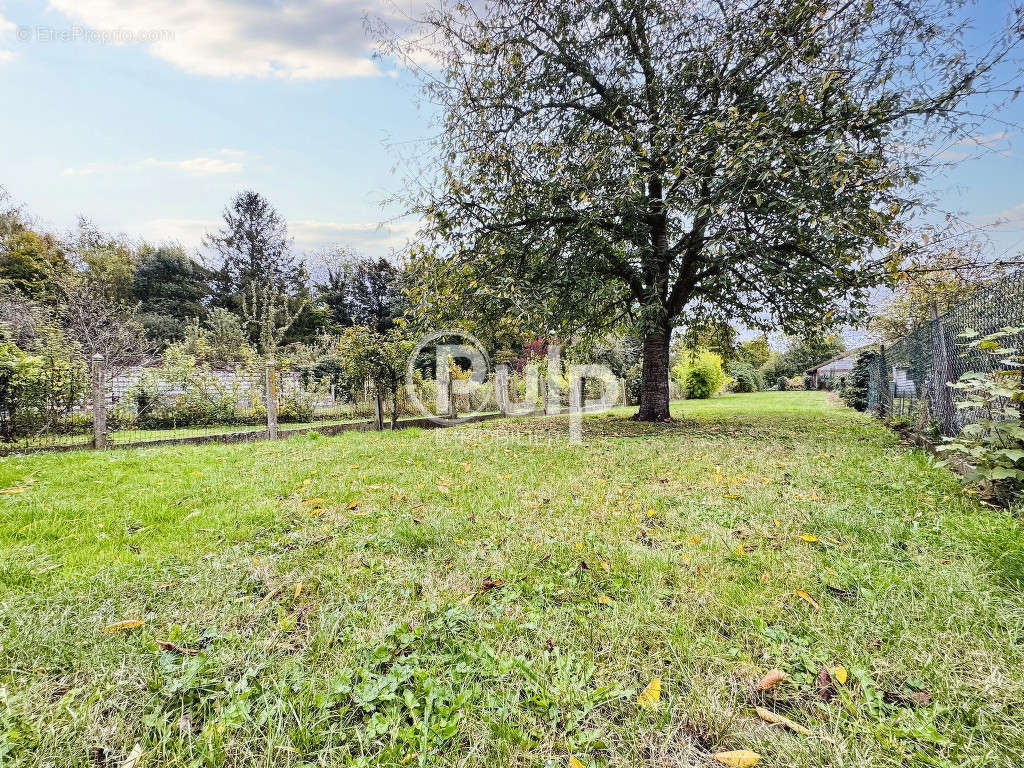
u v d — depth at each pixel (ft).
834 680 5.10
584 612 6.64
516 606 6.80
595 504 11.89
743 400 64.75
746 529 9.77
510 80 27.40
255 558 8.56
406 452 20.45
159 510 11.36
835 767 4.07
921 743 4.30
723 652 5.64
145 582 7.57
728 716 4.66
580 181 26.12
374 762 4.20
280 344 88.17
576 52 28.63
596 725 4.63
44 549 8.96
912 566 7.67
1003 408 12.78
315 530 10.12
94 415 25.07
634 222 27.02
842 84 21.95
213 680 5.19
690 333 44.47
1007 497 10.78
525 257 29.04
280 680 5.19
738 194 21.47
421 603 6.85
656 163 26.05
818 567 7.80
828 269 24.38
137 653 5.69
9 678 5.24
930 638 5.72
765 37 23.86
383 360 36.37
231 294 111.65
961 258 31.63
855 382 47.39
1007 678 4.97
